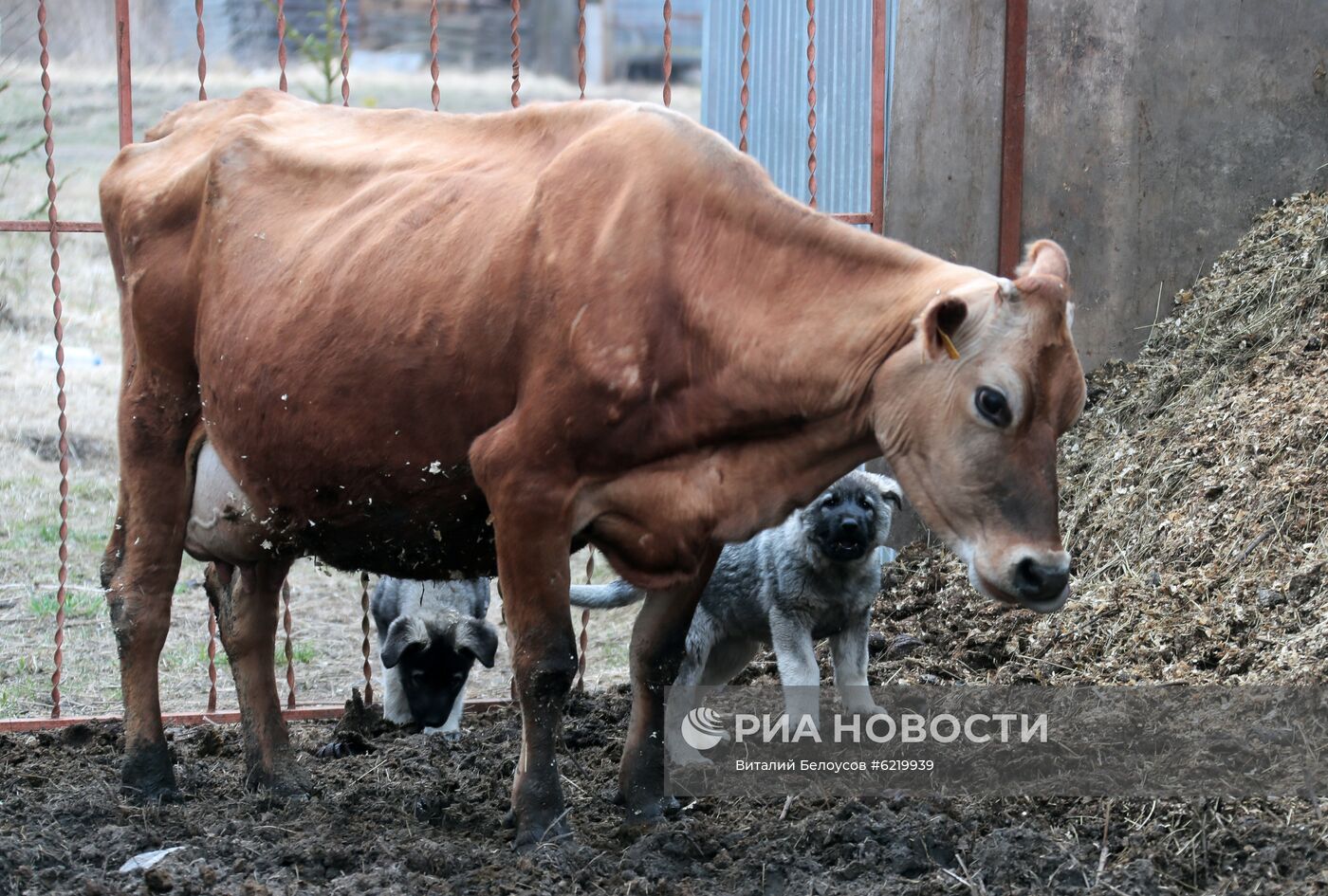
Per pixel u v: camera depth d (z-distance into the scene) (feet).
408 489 16.21
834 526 20.25
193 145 18.98
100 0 85.05
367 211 16.66
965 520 14.15
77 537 34.22
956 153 27.45
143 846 16.14
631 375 14.74
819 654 24.41
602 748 20.77
